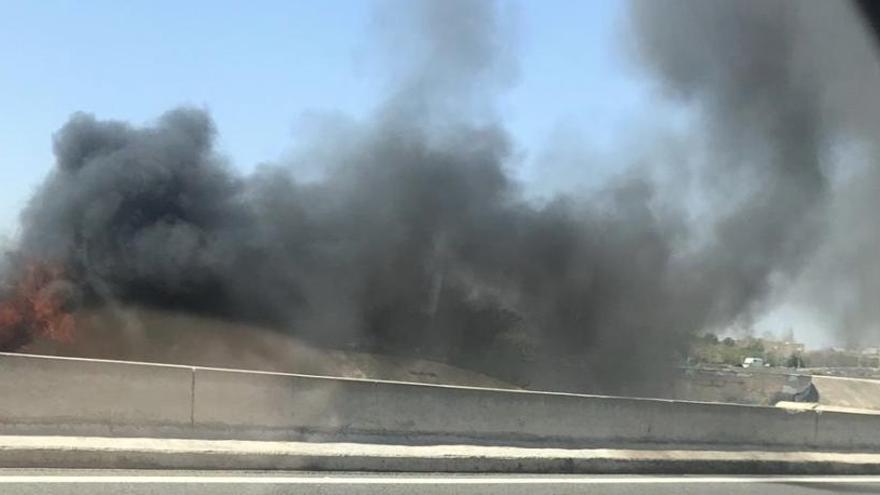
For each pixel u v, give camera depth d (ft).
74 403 21.89
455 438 25.89
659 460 26.86
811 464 29.53
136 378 22.63
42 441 20.59
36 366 21.63
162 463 21.15
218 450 21.83
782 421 31.63
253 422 23.66
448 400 26.04
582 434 27.63
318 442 24.04
